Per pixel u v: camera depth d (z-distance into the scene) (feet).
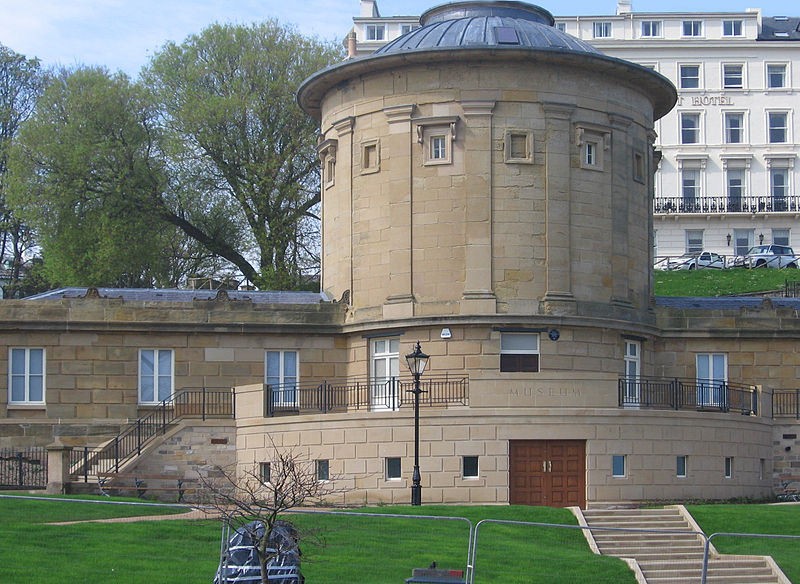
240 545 90.53
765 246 307.99
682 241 331.57
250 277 249.34
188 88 239.09
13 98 267.80
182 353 160.15
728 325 167.84
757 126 340.80
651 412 141.28
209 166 240.32
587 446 138.62
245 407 149.79
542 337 154.92
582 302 157.58
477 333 154.40
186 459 149.07
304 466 141.49
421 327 155.63
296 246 242.78
